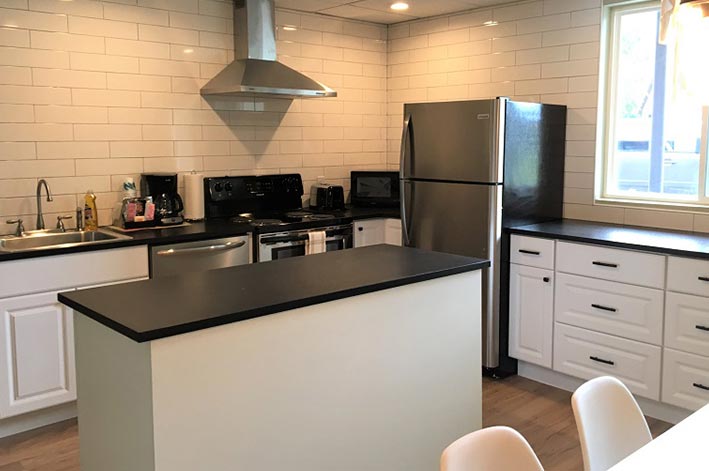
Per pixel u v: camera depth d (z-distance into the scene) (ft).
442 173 13.23
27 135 11.91
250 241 13.00
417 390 8.25
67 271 10.62
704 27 3.81
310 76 16.12
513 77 14.83
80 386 7.08
